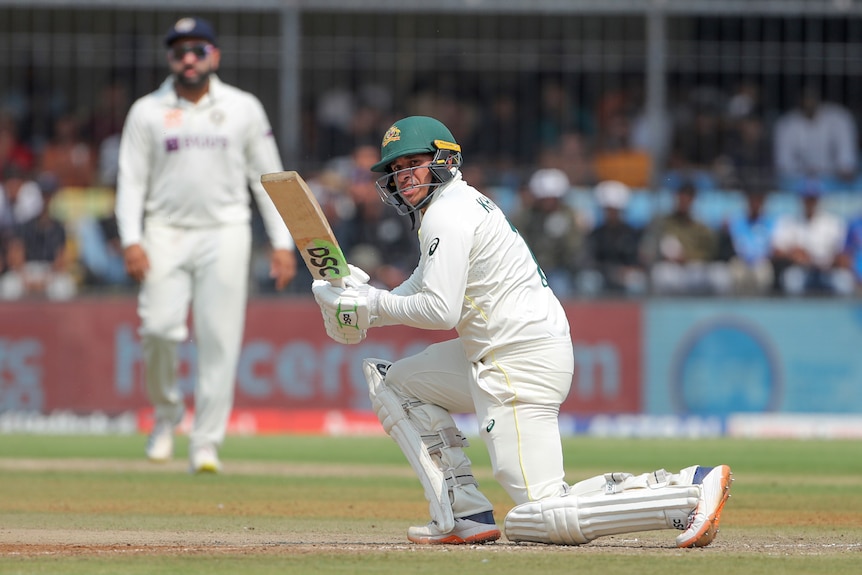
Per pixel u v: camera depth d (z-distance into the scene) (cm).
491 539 1833
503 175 4822
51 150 4769
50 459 3516
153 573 1538
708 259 4734
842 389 4625
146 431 4525
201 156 3053
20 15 4747
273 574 1525
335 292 1825
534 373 1773
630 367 4606
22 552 1759
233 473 3147
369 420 4550
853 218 4809
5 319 4544
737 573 1534
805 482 3094
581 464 3506
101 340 4547
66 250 4706
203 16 4747
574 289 4725
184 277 3102
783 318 4631
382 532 2088
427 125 1789
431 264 1744
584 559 1638
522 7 4753
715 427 4594
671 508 1708
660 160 4684
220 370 3086
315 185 4759
